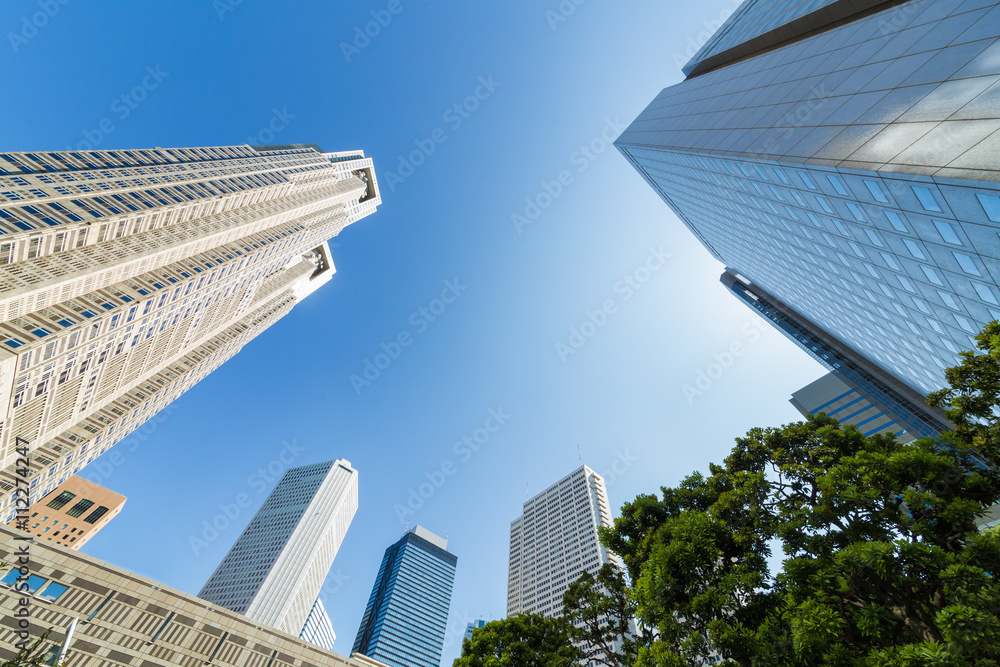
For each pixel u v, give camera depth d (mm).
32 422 59312
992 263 19234
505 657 19906
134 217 69312
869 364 70375
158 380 101000
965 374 13883
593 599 20391
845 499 13406
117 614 33000
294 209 127125
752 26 51625
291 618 165125
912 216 21188
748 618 14094
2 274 49781
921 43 20578
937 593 11062
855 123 22141
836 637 11055
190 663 34000
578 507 138125
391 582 176625
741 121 34594
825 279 42344
